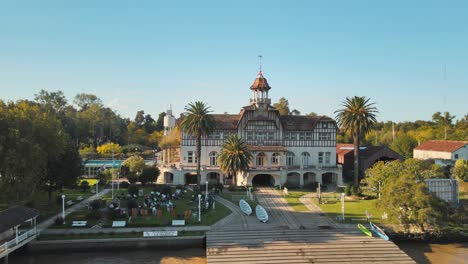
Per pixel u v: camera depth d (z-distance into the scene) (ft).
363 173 279.28
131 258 136.67
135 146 448.65
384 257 134.82
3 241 132.46
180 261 134.00
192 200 207.10
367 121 239.71
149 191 234.58
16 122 151.02
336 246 140.97
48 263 131.13
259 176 279.28
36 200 206.08
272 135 281.13
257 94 283.18
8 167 140.26
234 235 150.10
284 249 137.49
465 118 543.39
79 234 148.46
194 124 233.96
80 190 240.73
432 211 149.18
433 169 216.54
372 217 178.91
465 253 144.05
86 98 497.87
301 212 188.65
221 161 240.53
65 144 186.50
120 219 168.45
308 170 270.67
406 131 558.15
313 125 284.00
